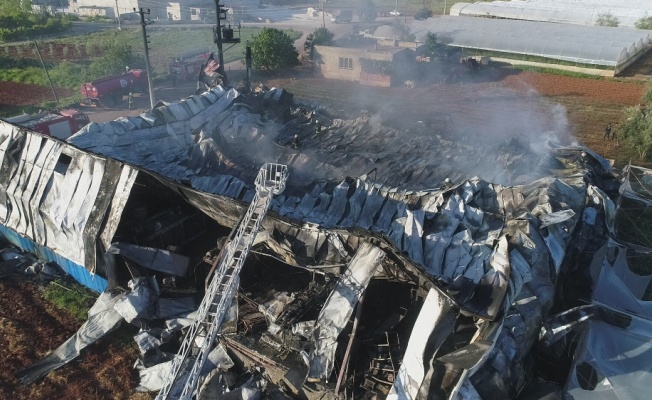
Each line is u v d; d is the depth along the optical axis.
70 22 78.19
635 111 34.75
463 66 54.12
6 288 19.94
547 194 18.58
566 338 15.55
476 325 13.46
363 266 14.57
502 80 50.41
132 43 67.00
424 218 17.75
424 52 55.38
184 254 19.67
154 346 16.69
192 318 17.27
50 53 61.34
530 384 14.55
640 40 54.16
